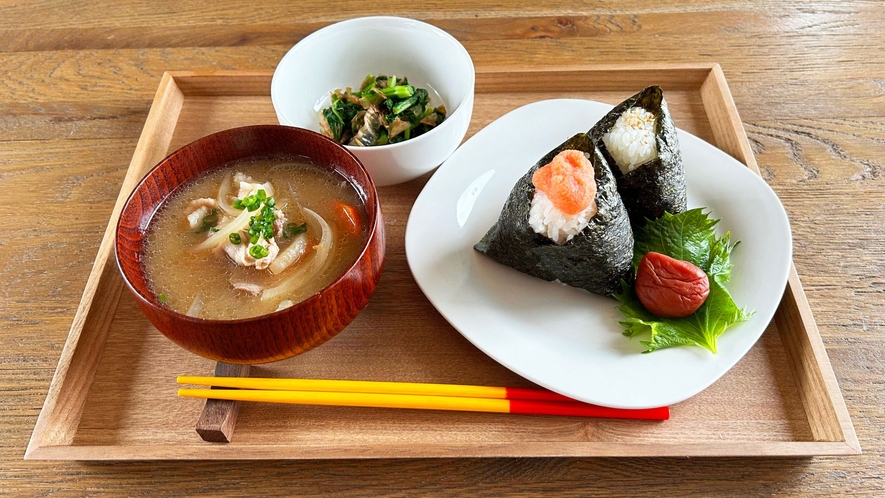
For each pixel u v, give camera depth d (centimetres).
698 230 31
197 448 27
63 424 28
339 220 30
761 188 33
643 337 29
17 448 29
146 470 27
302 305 24
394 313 32
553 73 41
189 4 50
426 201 34
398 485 27
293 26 47
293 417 28
